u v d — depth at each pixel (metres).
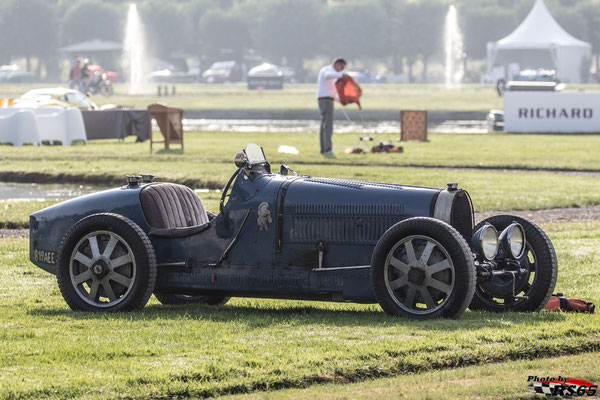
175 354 13.63
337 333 15.00
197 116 127.50
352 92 57.53
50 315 17.05
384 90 190.00
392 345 13.99
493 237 17.03
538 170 52.00
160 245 17.95
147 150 62.31
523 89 122.44
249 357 13.41
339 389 12.20
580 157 58.09
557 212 35.25
